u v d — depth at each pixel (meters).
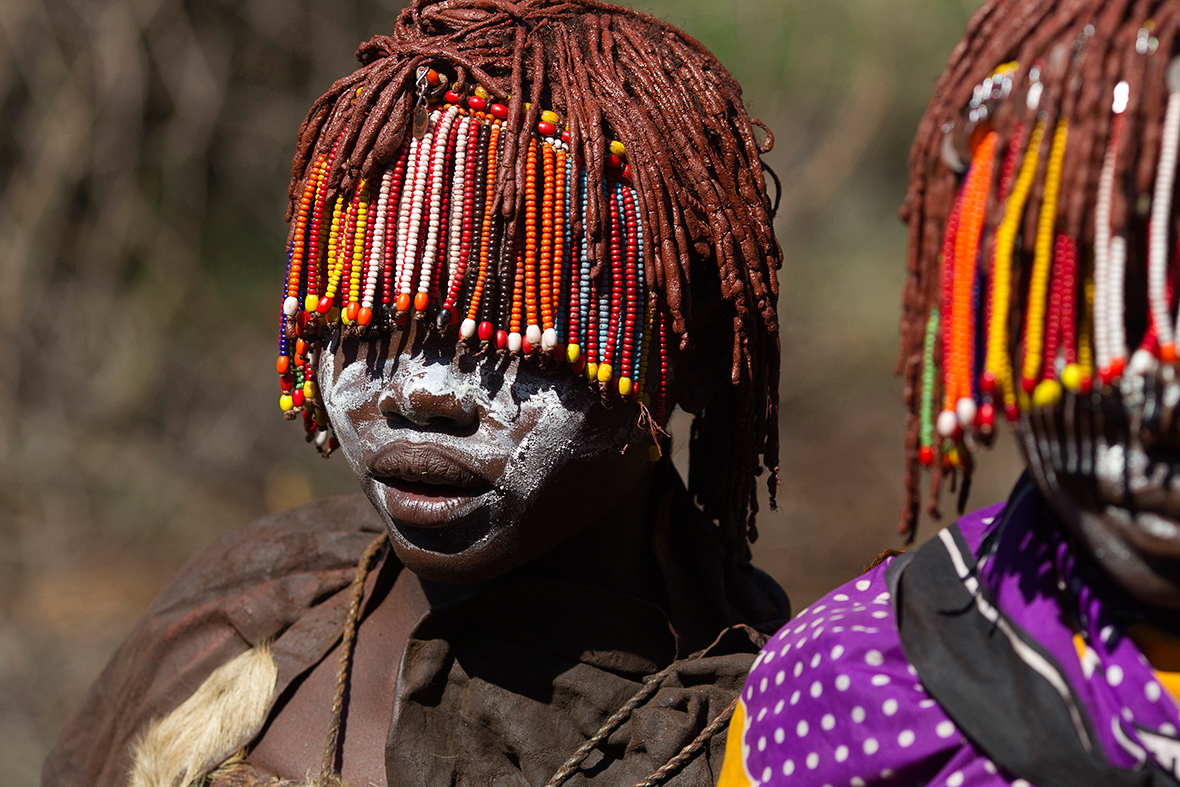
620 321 2.99
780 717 2.60
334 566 3.86
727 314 3.27
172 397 12.66
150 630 3.82
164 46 13.17
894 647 2.47
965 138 2.29
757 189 3.22
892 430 12.82
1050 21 2.21
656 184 2.98
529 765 3.15
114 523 11.48
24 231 12.54
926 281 2.38
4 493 11.54
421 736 3.20
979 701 2.31
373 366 3.04
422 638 3.23
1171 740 2.17
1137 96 2.04
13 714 8.74
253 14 13.38
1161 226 2.01
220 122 13.55
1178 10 2.04
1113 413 2.12
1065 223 2.08
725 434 3.53
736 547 3.65
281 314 3.28
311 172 3.10
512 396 2.99
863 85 14.43
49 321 12.61
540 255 2.93
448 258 2.92
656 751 3.08
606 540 3.41
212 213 13.76
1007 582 2.41
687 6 14.30
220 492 12.02
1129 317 2.16
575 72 3.07
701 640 3.55
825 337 13.92
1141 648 2.28
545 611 3.27
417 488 3.06
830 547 11.22
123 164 12.98
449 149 2.92
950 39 14.55
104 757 3.84
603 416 3.07
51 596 10.45
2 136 12.86
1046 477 2.25
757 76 14.56
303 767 3.31
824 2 14.45
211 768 3.33
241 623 3.62
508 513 3.05
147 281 13.16
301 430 12.52
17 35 12.64
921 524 11.16
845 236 15.05
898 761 2.37
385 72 3.02
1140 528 2.14
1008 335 2.19
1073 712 2.24
